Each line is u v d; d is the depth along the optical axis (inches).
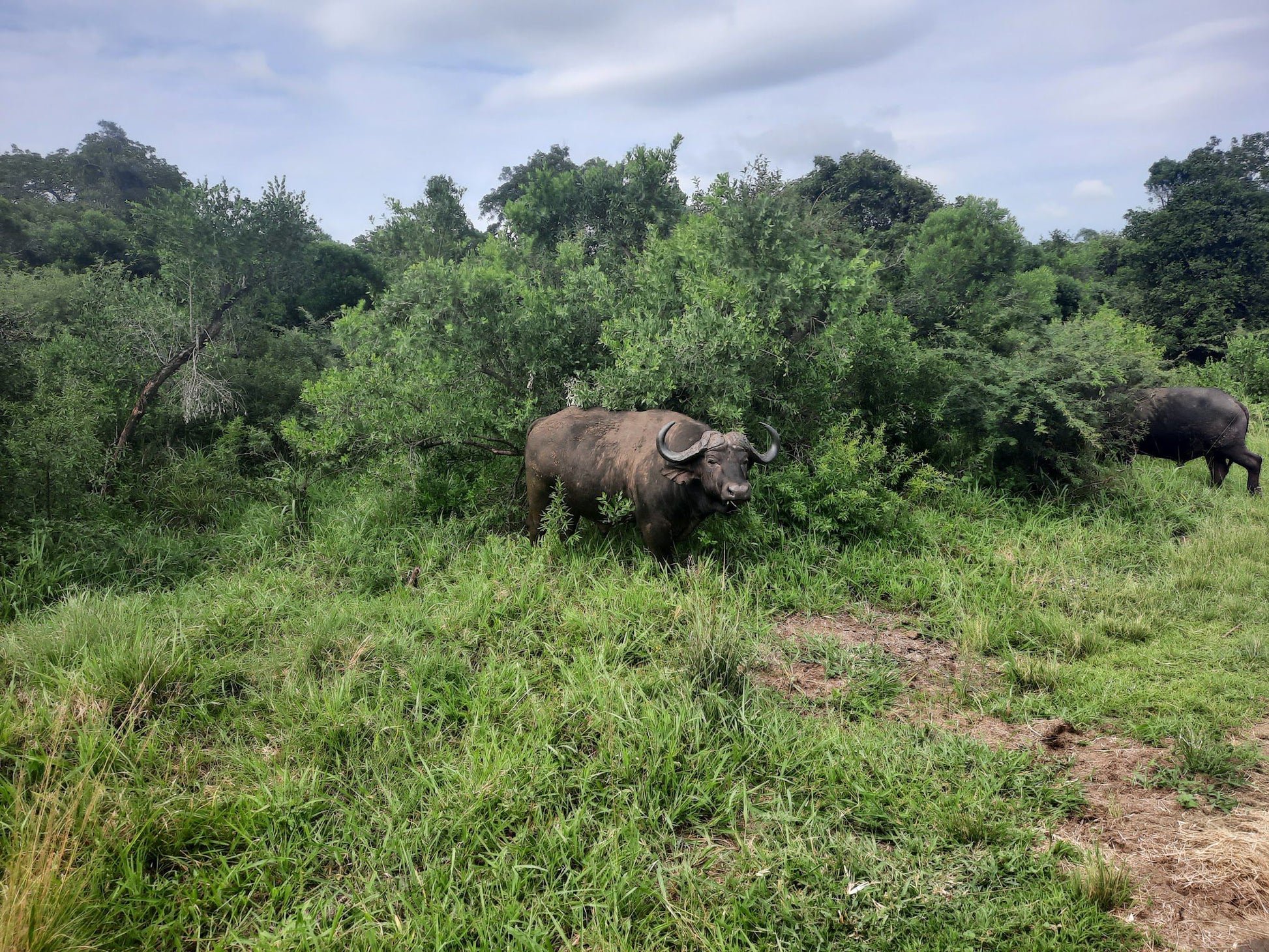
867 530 282.2
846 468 280.2
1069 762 154.3
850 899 117.3
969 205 790.5
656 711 159.8
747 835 133.7
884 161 1161.4
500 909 113.0
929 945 109.7
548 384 308.5
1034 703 179.5
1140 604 233.6
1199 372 712.4
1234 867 123.1
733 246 327.3
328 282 563.5
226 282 372.2
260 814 130.9
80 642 180.4
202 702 164.9
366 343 310.0
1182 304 1141.1
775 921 113.3
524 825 131.9
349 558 253.8
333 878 121.8
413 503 289.9
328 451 294.7
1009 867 122.9
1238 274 1149.1
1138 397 353.1
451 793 136.6
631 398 275.4
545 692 174.9
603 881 119.1
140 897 114.5
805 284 312.2
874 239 745.0
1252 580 243.8
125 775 140.6
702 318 277.3
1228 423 340.2
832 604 236.5
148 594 222.8
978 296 483.5
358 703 164.7
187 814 128.6
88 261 575.8
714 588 231.6
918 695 184.2
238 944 108.3
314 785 137.6
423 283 298.2
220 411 364.8
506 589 223.0
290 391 407.5
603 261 462.0
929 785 143.8
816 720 169.3
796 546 267.4
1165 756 156.3
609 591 222.2
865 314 351.3
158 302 350.0
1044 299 629.9
